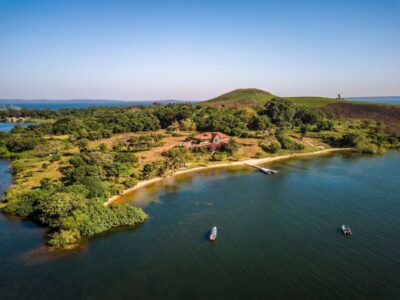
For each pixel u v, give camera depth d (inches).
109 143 6033.5
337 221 2667.3
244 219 2751.0
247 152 5570.9
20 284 1850.4
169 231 2527.1
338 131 7317.9
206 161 5044.3
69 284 1854.1
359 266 1998.0
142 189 3629.4
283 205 3070.9
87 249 2241.6
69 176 3506.4
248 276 1919.3
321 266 2006.6
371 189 3523.6
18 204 2817.4
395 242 2294.5
